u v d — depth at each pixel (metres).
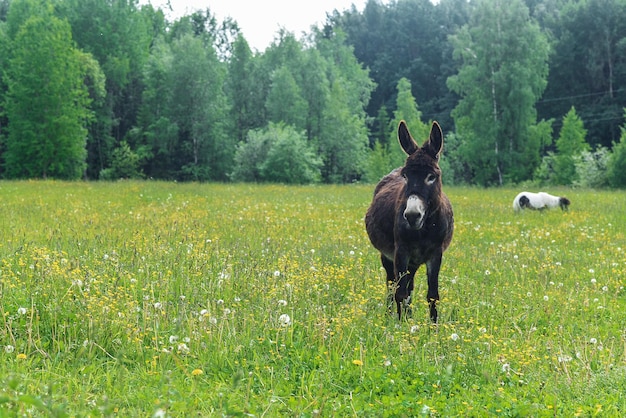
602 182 45.16
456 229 15.29
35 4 70.75
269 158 54.78
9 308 6.61
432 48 105.00
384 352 6.11
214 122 69.06
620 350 6.33
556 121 77.81
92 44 73.88
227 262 9.14
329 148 68.88
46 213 16.45
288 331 6.36
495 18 57.50
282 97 70.69
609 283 9.57
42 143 57.22
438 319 7.38
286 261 9.53
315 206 21.52
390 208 8.15
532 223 17.52
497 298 8.33
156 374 5.29
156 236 11.76
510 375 5.65
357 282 8.58
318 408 4.74
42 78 57.50
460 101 60.09
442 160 63.00
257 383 5.33
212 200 23.30
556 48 79.88
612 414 4.84
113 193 26.08
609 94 75.75
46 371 5.15
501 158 57.16
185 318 6.55
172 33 88.56
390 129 90.50
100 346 5.78
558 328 7.24
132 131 68.62
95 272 8.08
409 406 4.89
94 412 4.25
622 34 78.31
